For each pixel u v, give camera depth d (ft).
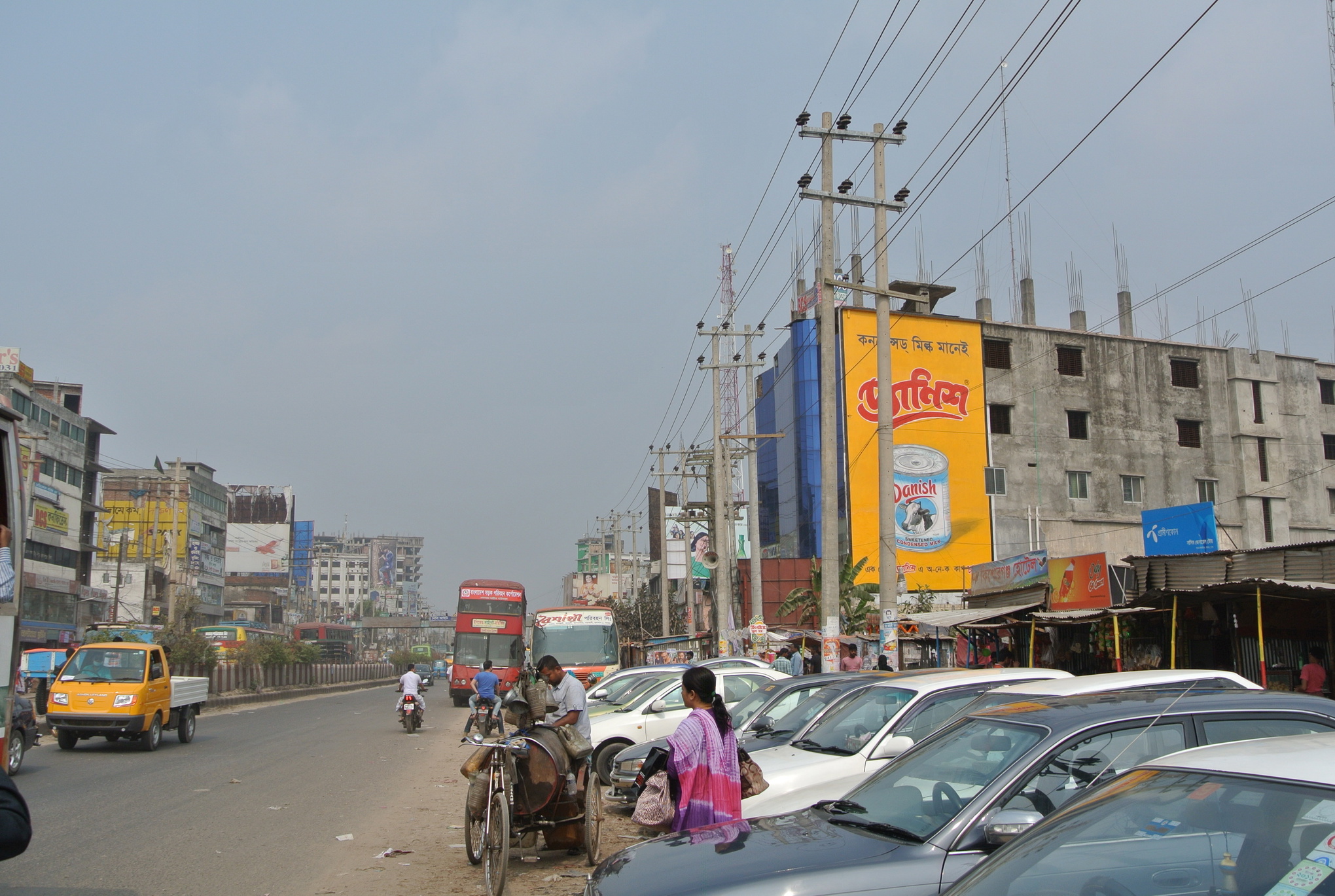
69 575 187.11
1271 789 10.56
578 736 30.81
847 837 16.29
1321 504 164.25
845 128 67.26
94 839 33.83
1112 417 157.28
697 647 153.69
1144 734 16.74
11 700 27.17
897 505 144.05
